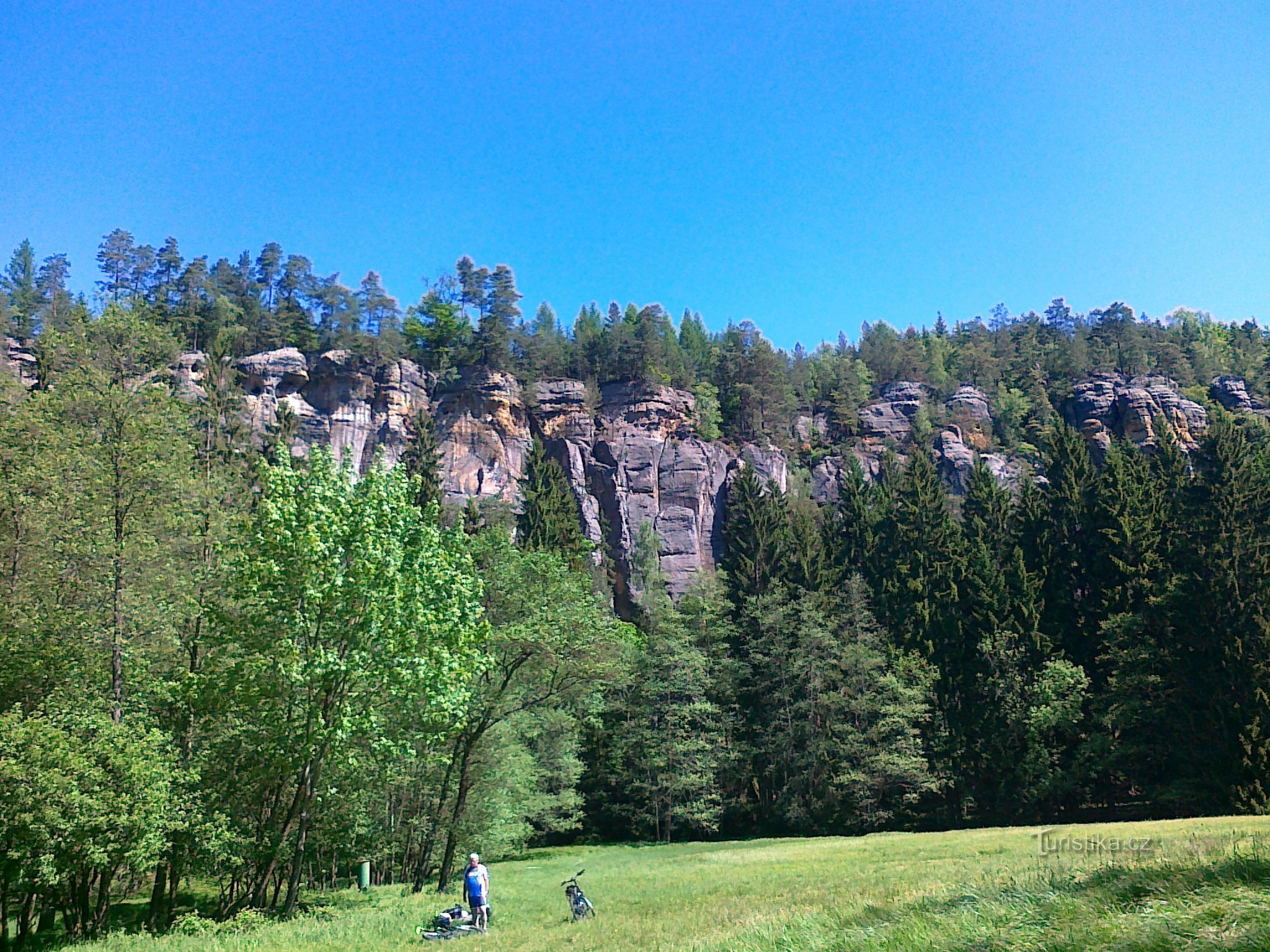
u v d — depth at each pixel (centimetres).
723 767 5631
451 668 2130
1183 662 4525
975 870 1532
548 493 7256
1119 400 10900
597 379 10788
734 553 6919
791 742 5497
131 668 2234
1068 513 5909
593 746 5872
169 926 2259
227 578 2317
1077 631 5469
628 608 8194
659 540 8756
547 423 10050
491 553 2820
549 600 2761
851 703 5331
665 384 10819
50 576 2250
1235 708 4131
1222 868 816
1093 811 4972
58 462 2236
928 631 5716
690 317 15312
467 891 1644
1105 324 13938
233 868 2288
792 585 6450
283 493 2133
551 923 1677
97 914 2303
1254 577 4475
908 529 6644
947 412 11894
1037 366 12950
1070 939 660
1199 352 12600
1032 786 4947
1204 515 4903
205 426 5459
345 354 9656
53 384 2391
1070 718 4819
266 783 2267
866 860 2469
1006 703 5188
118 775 1866
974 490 6794
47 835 1723
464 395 9919
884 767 5044
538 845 5512
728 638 6356
